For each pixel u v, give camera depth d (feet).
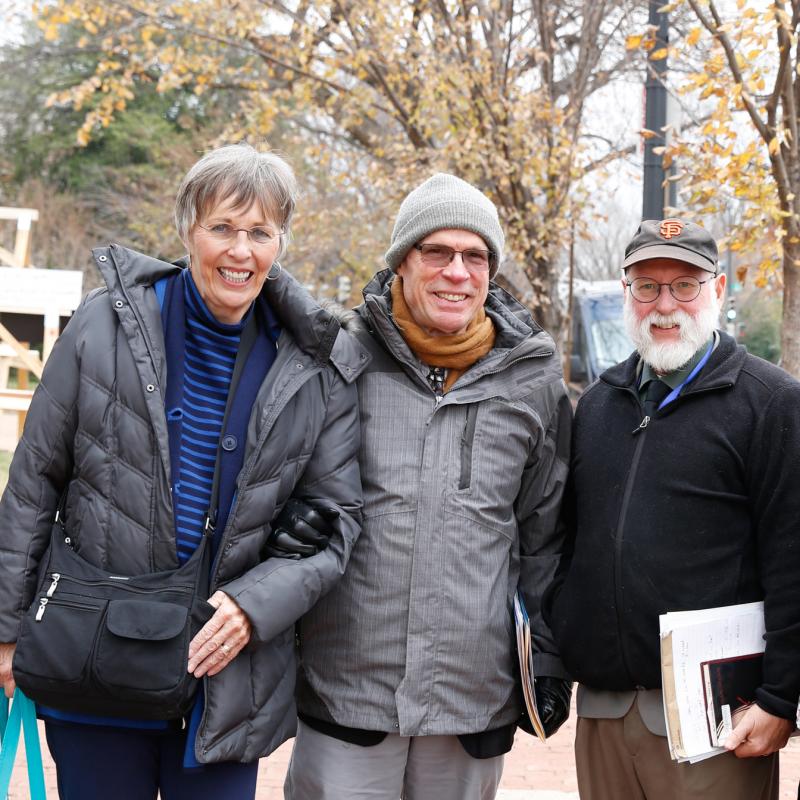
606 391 9.93
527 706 9.59
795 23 18.53
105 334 8.40
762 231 20.07
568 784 15.07
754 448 8.83
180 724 8.46
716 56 19.25
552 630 9.91
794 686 8.53
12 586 8.29
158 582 8.18
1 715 9.02
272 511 8.64
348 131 41.42
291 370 8.75
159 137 82.12
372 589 9.46
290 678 8.93
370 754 9.59
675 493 9.00
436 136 36.11
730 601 8.86
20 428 26.73
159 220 73.20
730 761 8.89
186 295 8.80
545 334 10.15
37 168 87.04
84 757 8.46
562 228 33.65
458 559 9.50
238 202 8.39
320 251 51.21
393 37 33.78
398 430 9.66
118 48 39.04
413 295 9.75
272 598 8.35
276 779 14.99
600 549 9.33
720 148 19.33
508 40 34.94
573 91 36.14
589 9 35.09
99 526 8.25
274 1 36.29
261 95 39.81
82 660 7.88
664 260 9.33
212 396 8.72
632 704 9.25
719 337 9.48
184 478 8.48
